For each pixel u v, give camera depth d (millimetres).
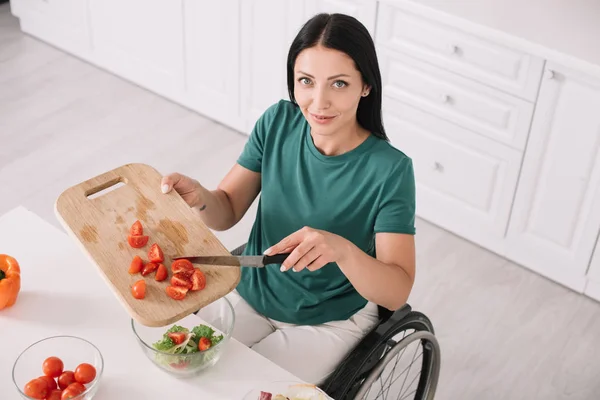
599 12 2543
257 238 1848
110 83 3629
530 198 2666
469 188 2797
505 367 2471
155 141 3301
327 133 1589
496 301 2691
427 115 2756
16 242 1686
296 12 2883
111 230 1521
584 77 2357
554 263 2738
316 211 1724
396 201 1646
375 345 1713
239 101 3283
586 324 2631
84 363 1395
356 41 1488
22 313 1536
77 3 3572
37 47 3824
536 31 2436
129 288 1408
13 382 1371
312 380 1696
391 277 1591
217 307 1566
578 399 2383
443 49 2594
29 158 3154
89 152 3209
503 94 2547
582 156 2480
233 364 1485
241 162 1841
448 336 2559
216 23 3139
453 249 2881
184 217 1569
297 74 1541
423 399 2031
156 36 3389
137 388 1425
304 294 1783
